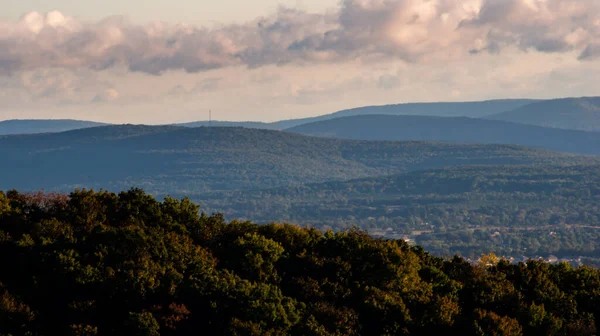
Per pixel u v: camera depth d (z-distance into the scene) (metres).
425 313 125.25
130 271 116.94
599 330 134.00
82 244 127.19
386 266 131.62
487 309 131.88
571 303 134.88
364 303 124.38
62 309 114.81
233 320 110.50
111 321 113.44
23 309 111.00
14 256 125.00
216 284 118.19
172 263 123.06
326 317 118.81
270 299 116.25
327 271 132.62
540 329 128.25
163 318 111.00
